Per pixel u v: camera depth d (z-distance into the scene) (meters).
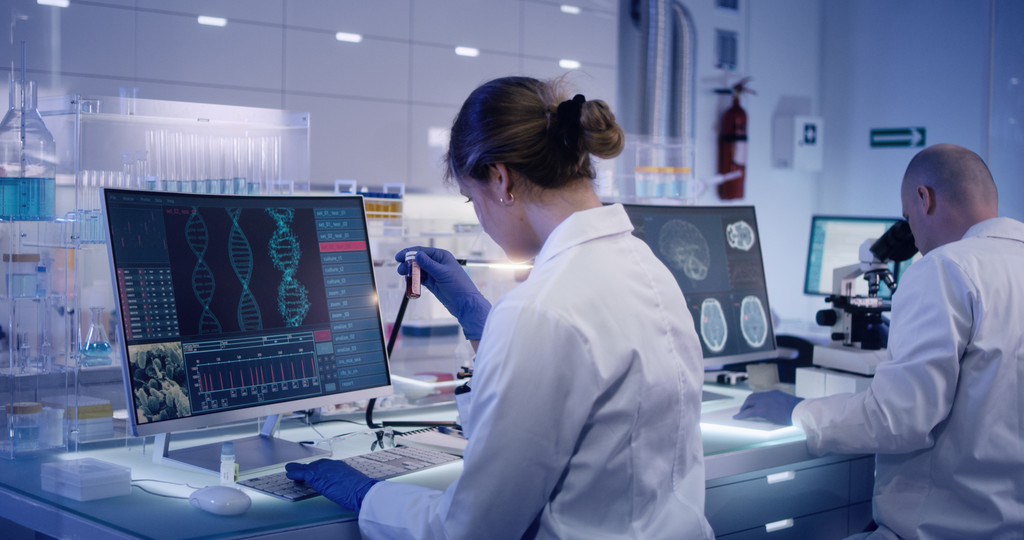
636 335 1.21
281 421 2.09
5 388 1.87
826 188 5.77
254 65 4.22
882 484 1.95
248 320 1.73
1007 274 1.81
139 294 1.58
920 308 1.84
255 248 1.77
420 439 1.89
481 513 1.17
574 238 1.24
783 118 5.59
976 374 1.79
